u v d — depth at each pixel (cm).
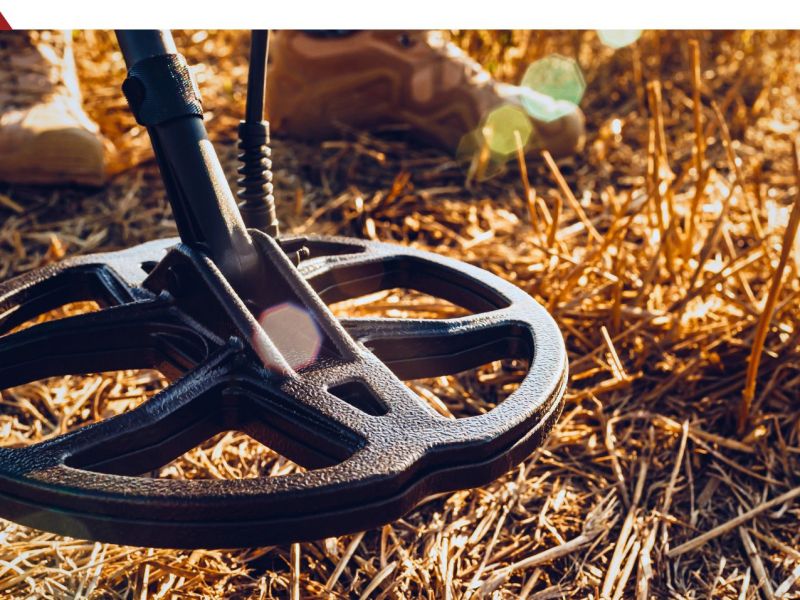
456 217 194
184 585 100
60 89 206
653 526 114
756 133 247
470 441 74
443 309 153
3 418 130
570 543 109
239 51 278
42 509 70
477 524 113
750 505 120
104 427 75
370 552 108
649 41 292
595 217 199
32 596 98
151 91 87
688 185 214
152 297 97
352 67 212
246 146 100
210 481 69
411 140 225
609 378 145
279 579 102
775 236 181
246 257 91
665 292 163
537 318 95
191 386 80
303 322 89
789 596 105
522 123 211
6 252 176
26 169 190
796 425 133
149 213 192
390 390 80
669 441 131
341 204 196
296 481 69
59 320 90
